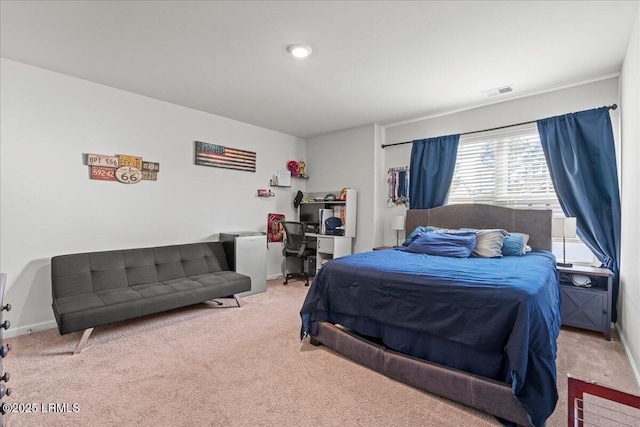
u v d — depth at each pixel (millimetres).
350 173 4812
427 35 2283
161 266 3389
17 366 2115
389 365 1972
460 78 3010
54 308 2521
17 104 2734
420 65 2750
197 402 1726
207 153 4094
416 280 1963
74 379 1953
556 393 1493
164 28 2225
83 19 2115
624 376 2020
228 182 4371
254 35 2309
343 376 2010
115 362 2178
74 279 2791
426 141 4156
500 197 3658
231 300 3725
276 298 3830
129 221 3422
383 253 3086
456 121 3994
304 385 1902
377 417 1608
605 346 2488
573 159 3055
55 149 2932
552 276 2246
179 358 2242
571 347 2465
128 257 3209
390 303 2049
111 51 2553
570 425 1131
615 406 1679
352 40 2361
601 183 2900
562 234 2941
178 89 3336
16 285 2725
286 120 4426
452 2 1915
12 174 2717
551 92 3295
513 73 2891
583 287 2814
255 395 1796
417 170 4215
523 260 2592
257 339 2590
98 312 2402
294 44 2428
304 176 5359
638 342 1990
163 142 3695
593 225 2916
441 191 3971
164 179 3709
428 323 1858
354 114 4125
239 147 4477
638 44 1988
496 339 1615
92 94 3152
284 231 4828
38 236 2844
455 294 1776
